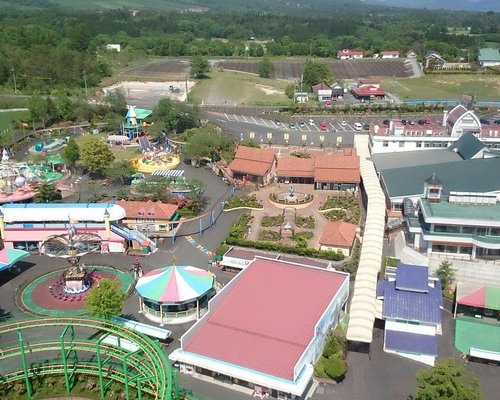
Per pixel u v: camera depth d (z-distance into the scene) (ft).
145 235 400.67
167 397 203.10
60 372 258.16
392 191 422.41
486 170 424.87
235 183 513.04
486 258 346.95
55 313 312.71
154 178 487.20
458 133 544.62
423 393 223.92
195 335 263.08
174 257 352.49
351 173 490.08
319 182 490.90
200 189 462.60
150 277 315.78
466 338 288.92
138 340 243.40
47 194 448.24
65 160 540.52
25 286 343.05
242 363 245.24
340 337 275.39
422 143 541.75
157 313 306.76
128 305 321.32
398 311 286.87
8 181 470.39
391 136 541.34
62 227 380.99
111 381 254.06
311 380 256.32
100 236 383.45
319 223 427.74
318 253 369.91
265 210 452.35
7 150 614.75
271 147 625.00
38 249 389.39
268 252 379.96
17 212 379.55
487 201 368.48
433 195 372.79
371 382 255.91
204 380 255.50
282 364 243.19
